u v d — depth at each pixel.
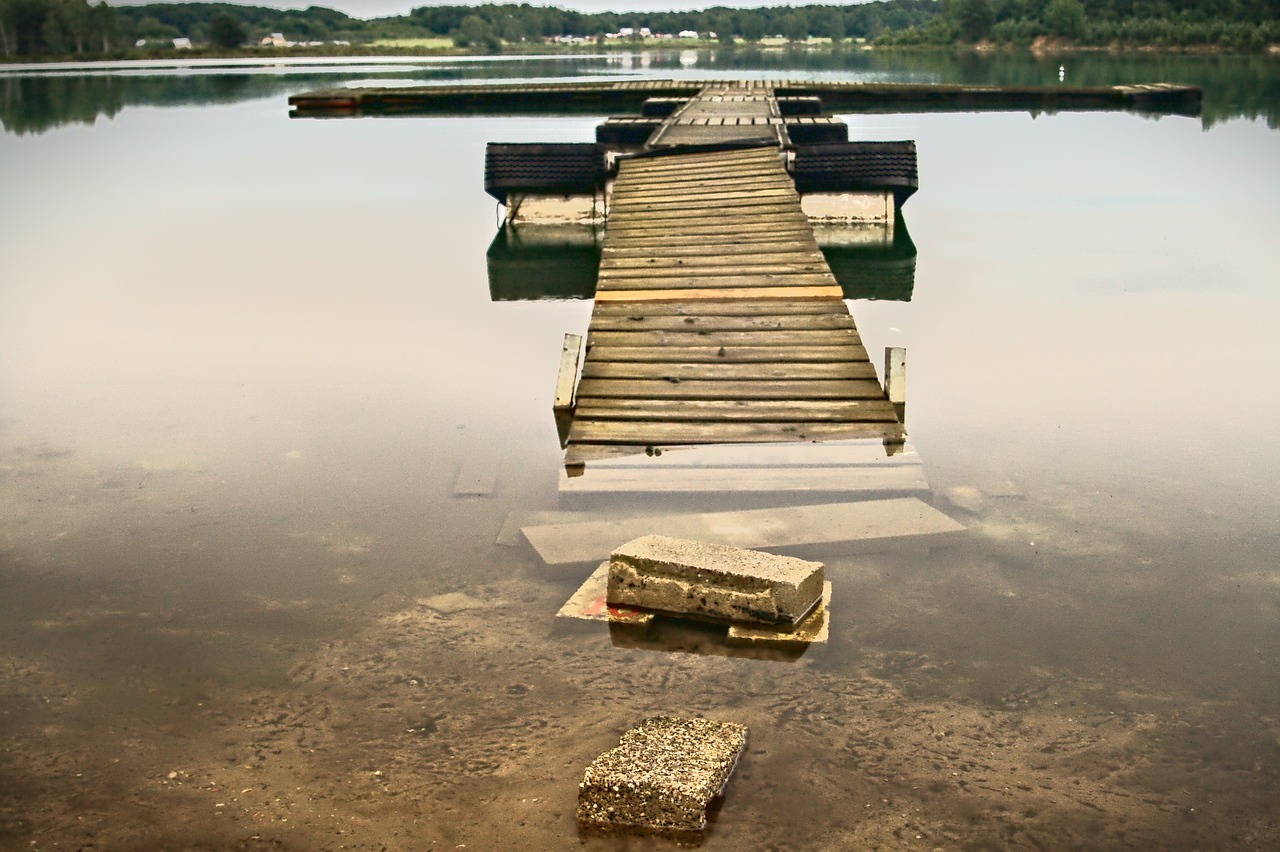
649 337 10.61
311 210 22.86
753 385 9.64
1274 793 4.91
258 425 9.79
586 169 20.84
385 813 4.79
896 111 37.81
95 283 16.06
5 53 104.50
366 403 10.42
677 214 14.89
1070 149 30.06
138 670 5.89
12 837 4.66
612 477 8.22
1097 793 4.90
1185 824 4.71
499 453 9.03
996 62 73.44
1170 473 8.41
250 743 5.29
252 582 6.83
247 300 15.02
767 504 7.78
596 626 6.23
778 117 23.72
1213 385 10.64
